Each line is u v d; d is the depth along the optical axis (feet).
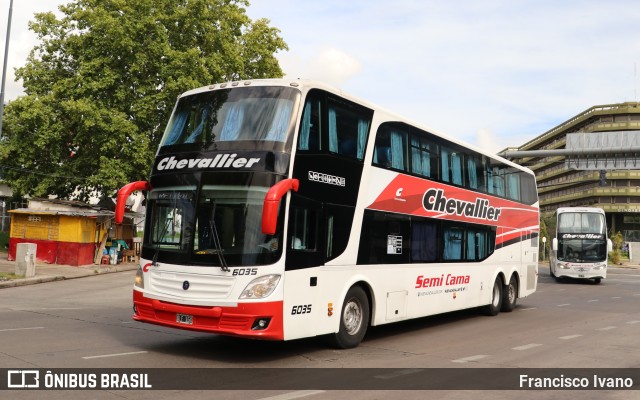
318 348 33.55
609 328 46.29
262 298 27.58
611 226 293.23
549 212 371.97
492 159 54.49
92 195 119.14
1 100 78.89
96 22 103.09
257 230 28.07
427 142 42.73
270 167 28.55
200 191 29.35
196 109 31.81
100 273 89.10
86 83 103.14
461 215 47.21
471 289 48.83
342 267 32.65
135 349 31.42
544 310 60.34
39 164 112.27
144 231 31.09
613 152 84.99
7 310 47.01
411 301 39.58
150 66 107.14
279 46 127.44
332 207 31.94
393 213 37.70
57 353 29.50
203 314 28.02
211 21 114.42
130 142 103.50
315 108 31.22
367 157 35.24
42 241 95.76
